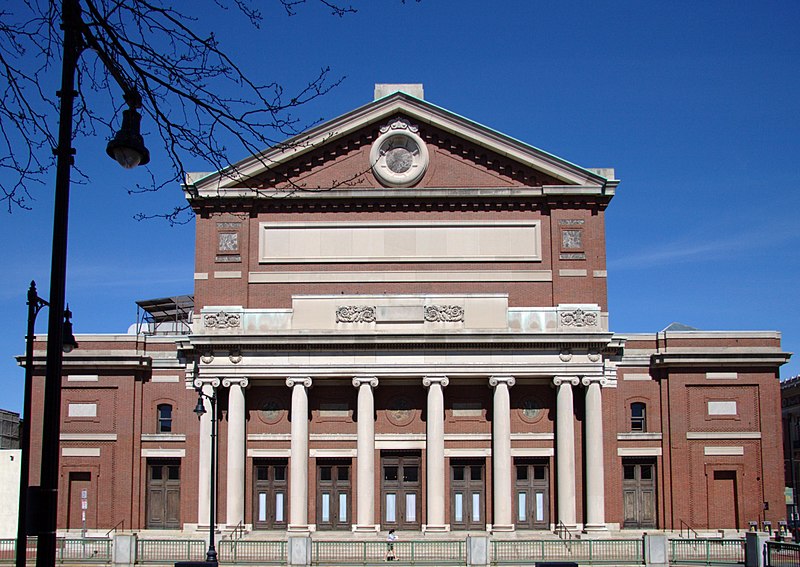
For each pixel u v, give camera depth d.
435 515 50.09
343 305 51.78
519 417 52.41
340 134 53.34
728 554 44.38
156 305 71.00
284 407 52.50
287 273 53.19
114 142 15.31
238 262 53.22
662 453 53.34
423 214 53.66
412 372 51.06
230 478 50.25
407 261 53.19
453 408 52.53
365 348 51.25
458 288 53.06
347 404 52.56
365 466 50.41
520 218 53.69
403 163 53.81
